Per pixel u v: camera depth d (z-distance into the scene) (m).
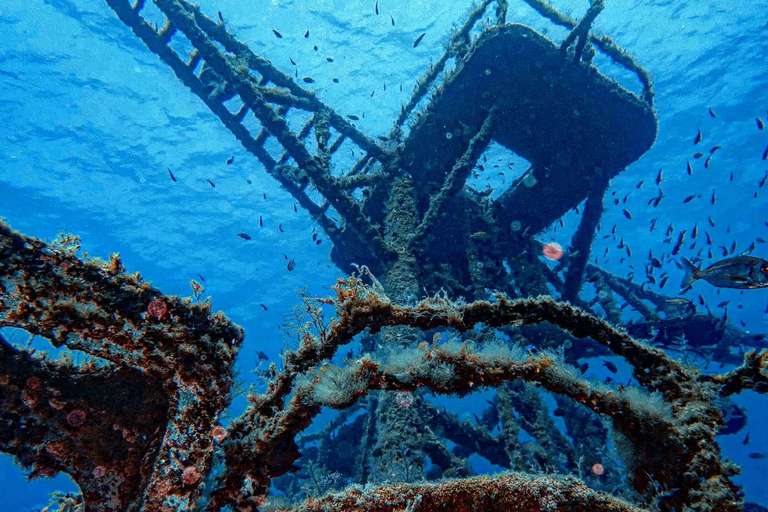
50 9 17.97
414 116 9.37
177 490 2.65
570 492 2.11
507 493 2.15
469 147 7.67
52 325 2.44
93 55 20.16
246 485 2.57
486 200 10.29
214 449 2.71
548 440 6.68
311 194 19.53
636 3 19.48
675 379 3.00
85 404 2.68
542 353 2.91
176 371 2.67
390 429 4.64
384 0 19.39
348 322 2.78
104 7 18.12
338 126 8.92
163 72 21.36
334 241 10.21
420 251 7.45
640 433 2.74
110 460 2.76
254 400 2.71
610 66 22.16
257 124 23.98
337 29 20.45
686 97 23.94
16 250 2.28
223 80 8.54
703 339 8.51
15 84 20.78
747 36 20.50
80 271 2.40
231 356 2.78
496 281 9.27
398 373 2.68
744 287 4.62
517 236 9.99
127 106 22.89
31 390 2.56
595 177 8.72
